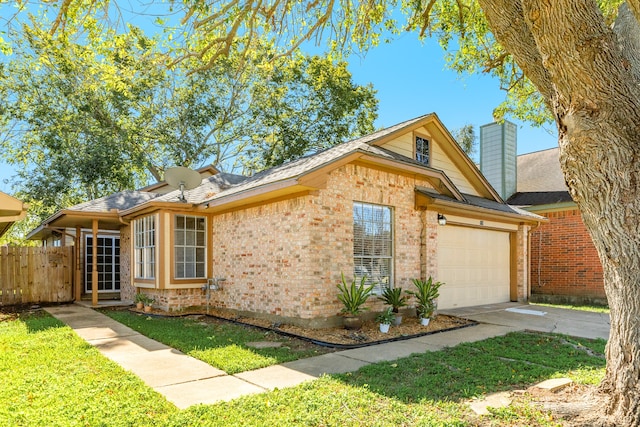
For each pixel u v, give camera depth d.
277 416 3.87
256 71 21.09
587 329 8.67
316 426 3.67
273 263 8.99
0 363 5.63
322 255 8.25
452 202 10.41
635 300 3.64
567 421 3.78
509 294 13.84
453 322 9.45
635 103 3.51
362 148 8.76
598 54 3.38
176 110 22.14
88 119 20.52
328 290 8.31
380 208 9.56
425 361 5.86
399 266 9.73
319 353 6.46
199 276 11.19
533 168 18.23
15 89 19.27
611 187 3.60
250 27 7.36
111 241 16.98
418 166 9.80
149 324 8.98
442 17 9.34
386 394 4.46
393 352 6.54
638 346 3.61
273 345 6.95
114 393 4.50
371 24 9.17
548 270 15.06
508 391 4.62
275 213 8.99
